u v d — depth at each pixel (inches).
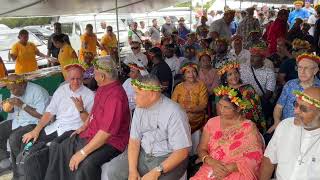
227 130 127.6
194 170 140.7
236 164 121.8
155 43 492.4
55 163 153.8
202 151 133.3
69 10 346.0
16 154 174.4
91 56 250.2
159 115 132.4
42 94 184.4
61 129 170.1
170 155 131.4
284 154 107.1
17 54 327.9
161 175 130.3
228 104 124.7
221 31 370.9
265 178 115.9
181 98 181.8
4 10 293.9
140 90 130.1
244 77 191.8
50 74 281.3
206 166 128.7
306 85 143.3
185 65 182.5
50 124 176.1
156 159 134.8
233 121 127.8
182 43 419.5
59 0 289.9
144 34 601.3
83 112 163.0
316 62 139.9
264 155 114.3
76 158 143.3
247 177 120.3
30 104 182.2
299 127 104.8
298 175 103.6
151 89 128.9
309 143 102.6
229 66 163.0
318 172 101.3
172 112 131.0
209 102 191.3
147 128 135.9
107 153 147.0
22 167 161.2
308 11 543.8
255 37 300.7
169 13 820.6
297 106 102.0
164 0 385.4
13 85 177.0
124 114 148.9
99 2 337.7
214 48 284.8
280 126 109.9
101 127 145.6
